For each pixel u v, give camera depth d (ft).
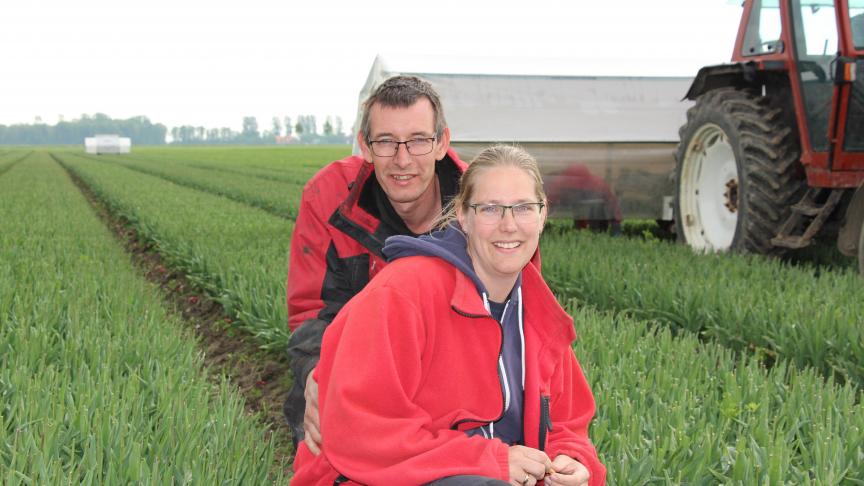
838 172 23.27
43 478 8.64
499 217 7.36
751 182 25.16
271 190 78.95
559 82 34.32
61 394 11.63
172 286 31.86
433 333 7.43
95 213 68.39
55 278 23.57
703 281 21.36
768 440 10.25
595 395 12.35
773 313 18.37
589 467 8.14
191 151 383.45
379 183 10.19
